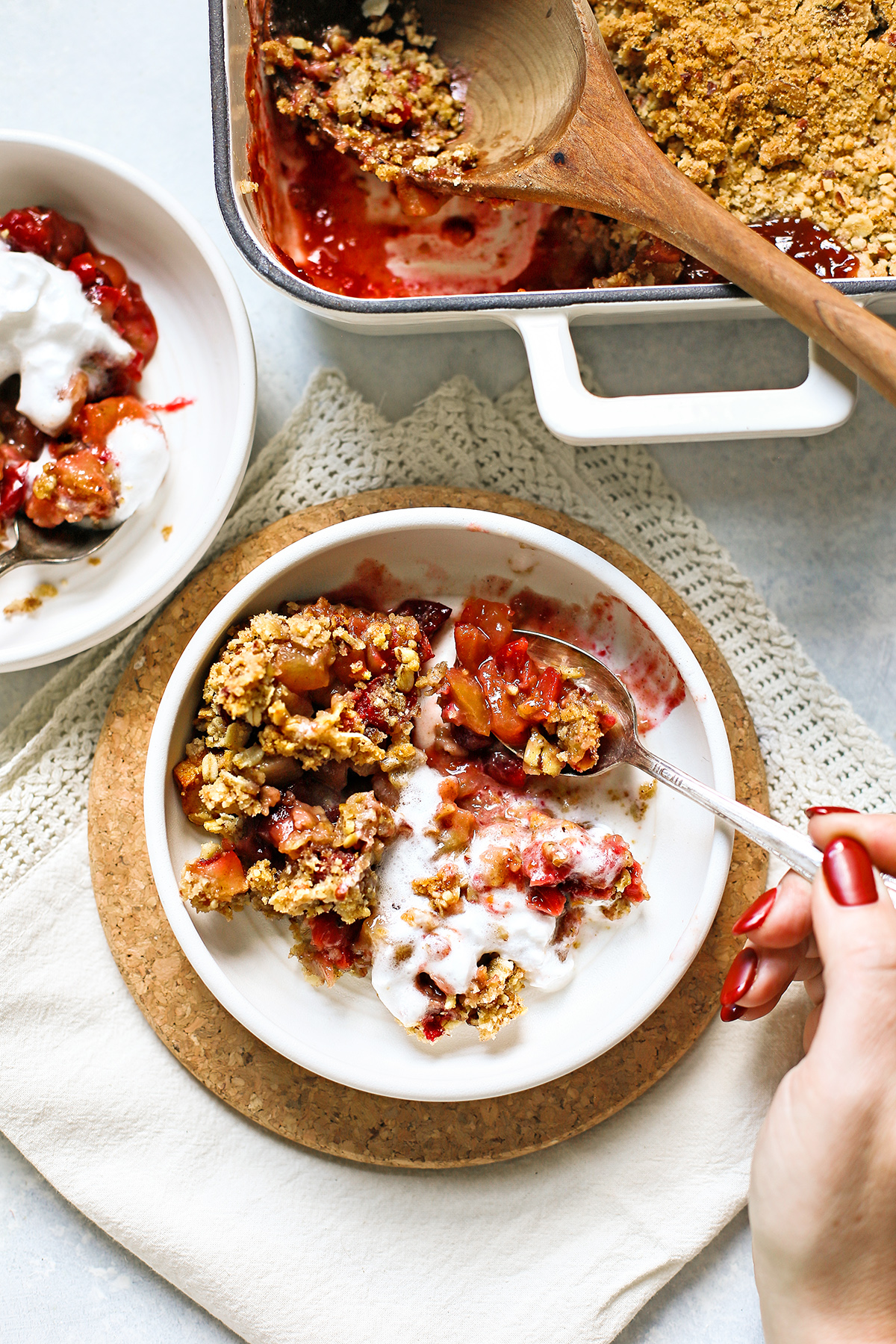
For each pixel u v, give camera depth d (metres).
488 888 0.53
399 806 0.54
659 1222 0.55
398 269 0.56
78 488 0.54
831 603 0.58
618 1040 0.52
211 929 0.54
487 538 0.54
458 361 0.57
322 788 0.53
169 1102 0.55
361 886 0.52
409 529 0.53
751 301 0.52
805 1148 0.48
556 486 0.56
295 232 0.56
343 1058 0.53
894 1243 0.48
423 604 0.55
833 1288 0.48
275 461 0.56
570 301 0.52
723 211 0.51
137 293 0.56
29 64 0.57
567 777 0.55
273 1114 0.54
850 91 0.54
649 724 0.56
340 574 0.55
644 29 0.54
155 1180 0.55
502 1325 0.54
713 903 0.53
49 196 0.55
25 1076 0.55
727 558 0.57
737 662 0.57
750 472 0.57
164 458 0.55
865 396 0.57
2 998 0.55
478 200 0.56
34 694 0.56
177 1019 0.54
